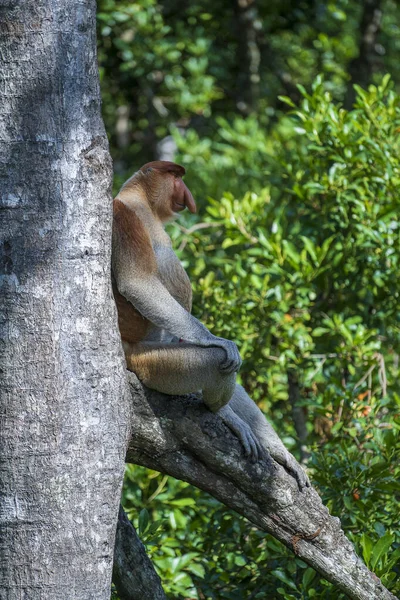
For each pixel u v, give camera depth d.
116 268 7.64
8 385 6.13
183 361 7.68
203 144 18.75
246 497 8.01
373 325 12.50
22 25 6.15
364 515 9.08
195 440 7.74
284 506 7.99
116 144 25.91
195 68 21.06
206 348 7.71
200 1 23.48
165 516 10.38
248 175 16.48
